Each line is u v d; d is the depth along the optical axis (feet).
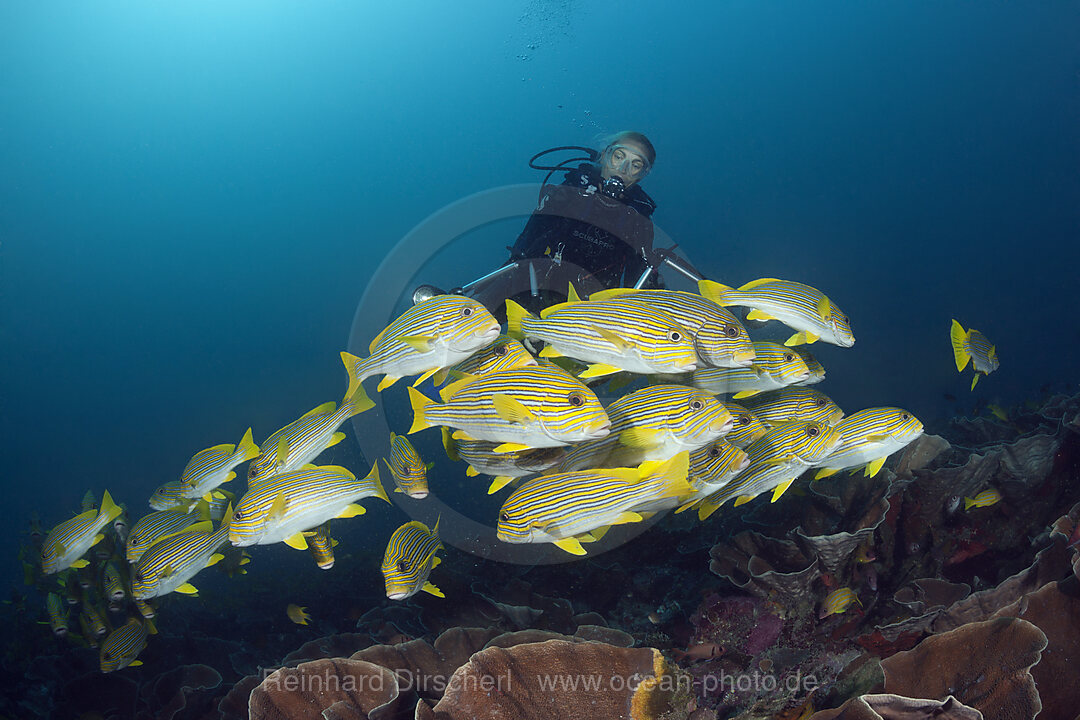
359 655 10.30
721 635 10.94
